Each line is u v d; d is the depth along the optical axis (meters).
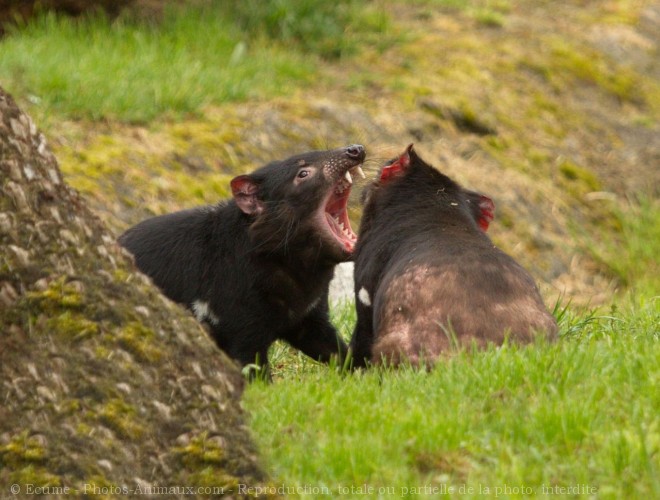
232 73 37.50
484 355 14.96
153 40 38.22
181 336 12.39
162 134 33.00
